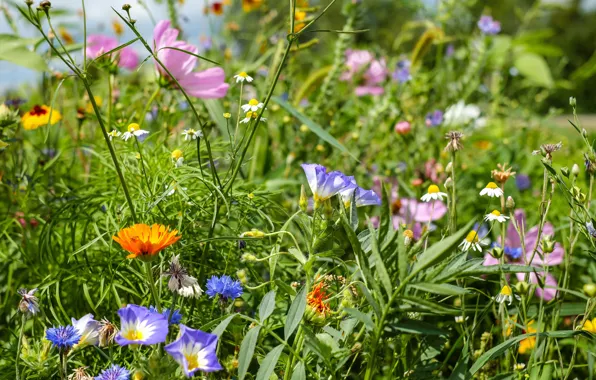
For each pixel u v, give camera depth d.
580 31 20.50
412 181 2.40
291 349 1.16
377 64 3.35
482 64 3.32
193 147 1.87
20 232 2.17
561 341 1.79
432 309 1.10
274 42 3.10
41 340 1.40
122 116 2.14
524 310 1.42
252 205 1.72
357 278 1.41
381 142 3.18
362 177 2.74
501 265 1.09
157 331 1.09
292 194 2.53
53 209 2.00
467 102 3.52
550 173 1.48
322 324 1.23
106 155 1.92
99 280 1.62
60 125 2.45
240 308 1.62
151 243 1.13
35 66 1.90
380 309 1.13
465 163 2.93
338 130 3.01
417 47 3.13
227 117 1.63
